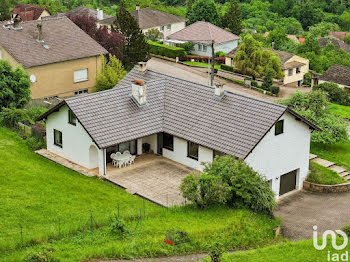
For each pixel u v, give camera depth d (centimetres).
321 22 14188
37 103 5075
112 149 3941
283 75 8044
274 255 2689
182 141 3903
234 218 3052
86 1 13288
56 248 2542
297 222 3472
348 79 7994
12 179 3388
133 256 2573
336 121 4803
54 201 3142
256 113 3709
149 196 3431
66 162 3912
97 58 5997
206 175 3189
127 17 6831
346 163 4462
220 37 9438
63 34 5962
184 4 14888
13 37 5628
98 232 2764
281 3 15275
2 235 2620
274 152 3747
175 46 9544
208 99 4003
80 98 3812
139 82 3981
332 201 3841
